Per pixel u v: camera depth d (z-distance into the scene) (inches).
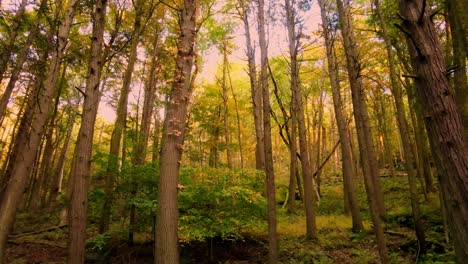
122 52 573.6
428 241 339.0
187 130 804.6
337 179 1082.7
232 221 374.3
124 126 521.7
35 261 364.5
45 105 314.8
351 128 966.4
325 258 335.3
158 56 620.4
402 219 464.4
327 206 697.6
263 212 396.2
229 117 979.3
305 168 452.4
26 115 501.7
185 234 350.3
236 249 404.8
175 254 203.6
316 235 415.2
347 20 466.3
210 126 928.9
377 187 498.3
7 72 564.4
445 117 128.0
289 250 377.7
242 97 992.9
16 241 434.0
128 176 398.3
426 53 133.3
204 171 394.9
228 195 360.2
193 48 244.1
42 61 489.4
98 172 432.5
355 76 362.3
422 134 573.6
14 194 276.4
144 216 395.9
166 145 223.0
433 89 131.0
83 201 255.0
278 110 973.2
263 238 425.4
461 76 196.1
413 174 341.4
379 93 757.3
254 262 364.2
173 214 210.1
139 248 396.2
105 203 403.9
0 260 260.5
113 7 502.0
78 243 243.9
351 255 350.6
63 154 776.3
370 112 919.0
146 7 537.6
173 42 572.7
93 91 280.5
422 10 131.7
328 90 872.3
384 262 248.1
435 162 136.0
